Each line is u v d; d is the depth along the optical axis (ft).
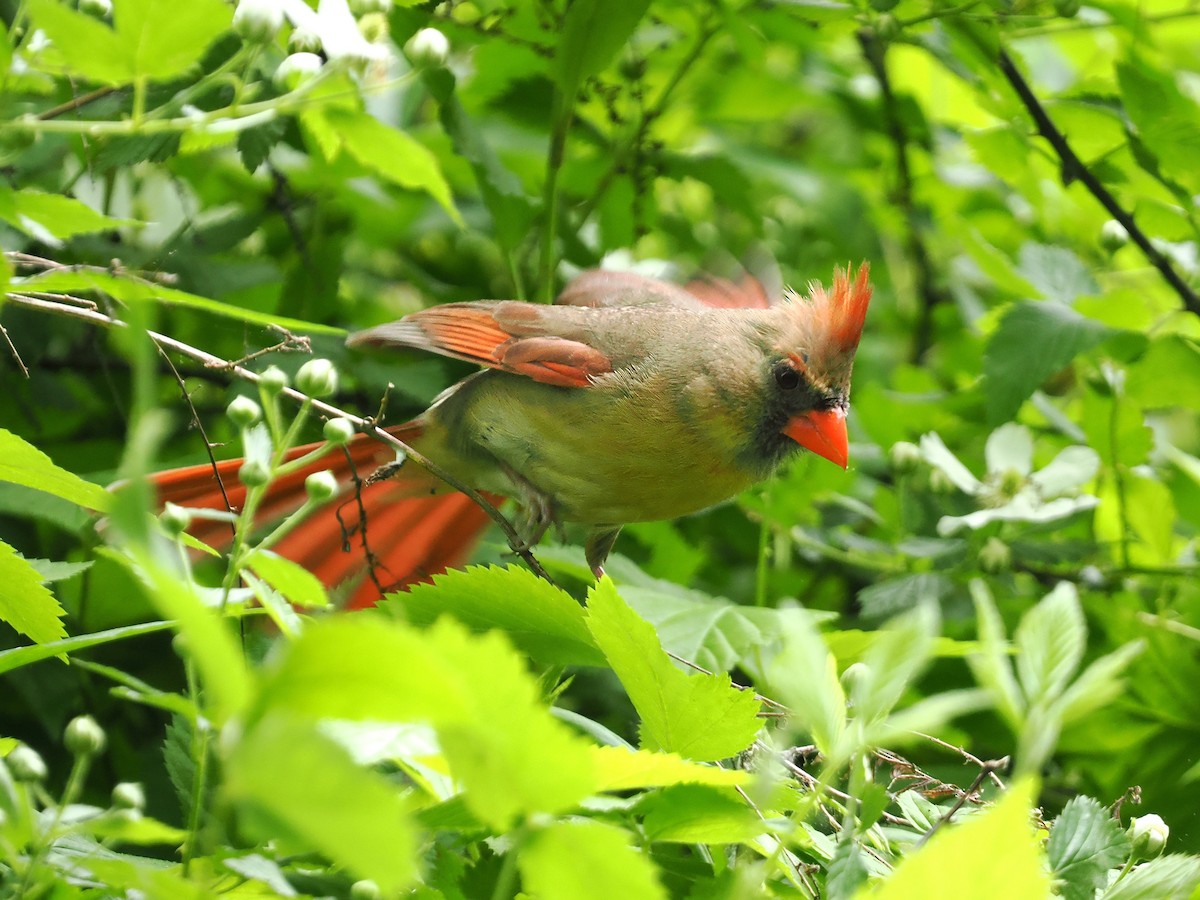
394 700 7.02
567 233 28.40
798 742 16.74
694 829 11.68
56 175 23.95
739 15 26.14
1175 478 27.12
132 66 11.01
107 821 10.16
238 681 6.91
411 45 12.81
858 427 30.14
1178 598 24.91
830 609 27.55
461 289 30.63
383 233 30.19
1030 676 9.40
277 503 22.68
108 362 25.52
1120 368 25.77
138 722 21.79
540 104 28.37
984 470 27.58
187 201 27.76
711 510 28.37
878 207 34.58
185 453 25.84
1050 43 36.83
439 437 24.38
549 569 23.32
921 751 22.93
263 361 24.27
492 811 8.14
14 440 12.76
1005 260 25.85
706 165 28.32
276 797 6.77
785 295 25.76
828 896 11.09
